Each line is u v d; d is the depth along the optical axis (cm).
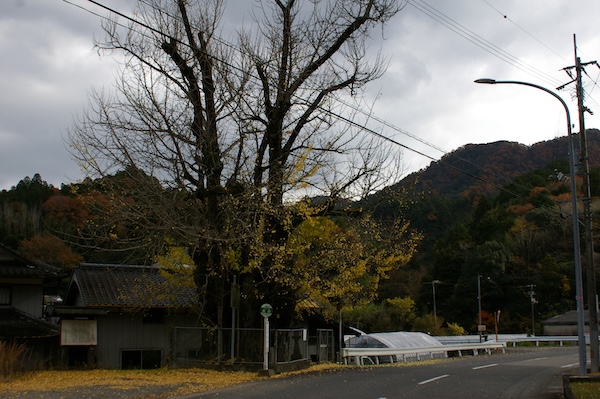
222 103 1948
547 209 6362
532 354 3597
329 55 2088
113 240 1912
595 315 2294
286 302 2134
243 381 1638
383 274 2166
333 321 3039
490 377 1830
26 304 2722
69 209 4438
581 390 1387
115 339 2708
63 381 1598
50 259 4062
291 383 1565
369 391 1378
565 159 7600
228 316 2089
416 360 2953
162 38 1936
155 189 1864
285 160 2042
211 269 1947
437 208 8681
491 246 7144
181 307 2703
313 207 2008
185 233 1847
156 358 2750
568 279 6781
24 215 4678
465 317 7250
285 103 1998
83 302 2698
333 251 1992
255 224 1859
